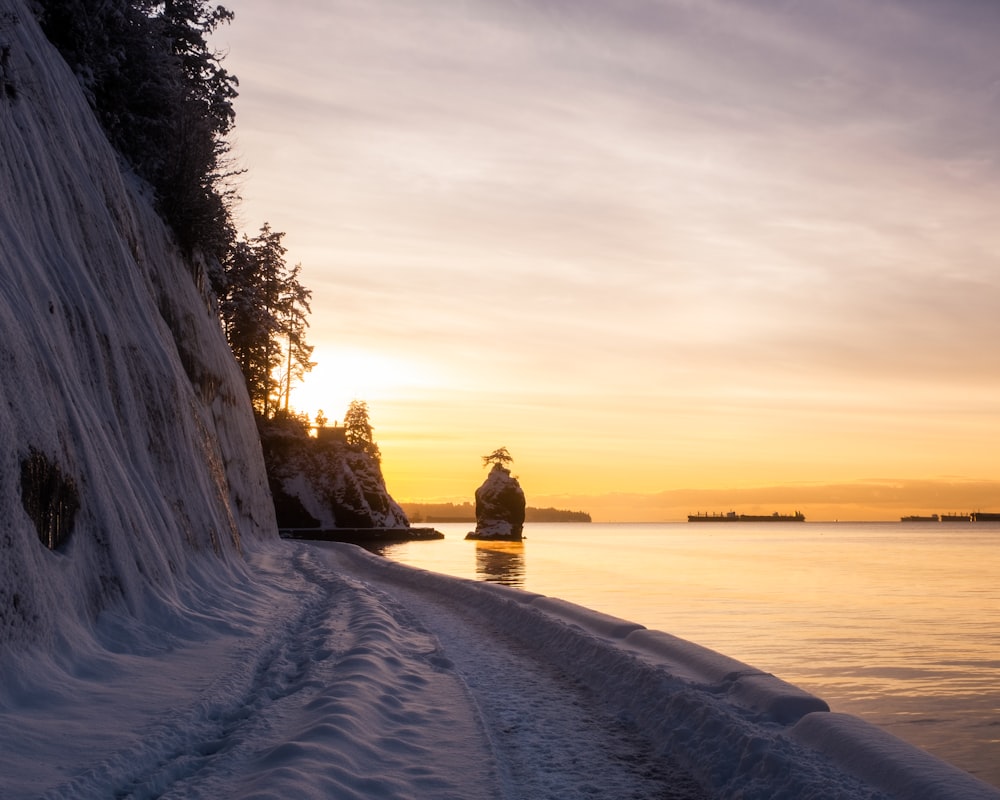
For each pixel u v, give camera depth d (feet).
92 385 40.32
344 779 19.15
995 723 46.57
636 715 28.78
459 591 70.13
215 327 103.09
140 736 21.77
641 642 39.29
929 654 70.85
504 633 50.26
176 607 38.91
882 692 54.85
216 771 19.67
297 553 110.83
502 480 327.47
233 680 29.09
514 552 259.80
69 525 31.86
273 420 271.49
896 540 535.19
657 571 185.78
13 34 46.57
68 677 26.30
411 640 43.09
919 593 137.59
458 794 19.39
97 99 70.74
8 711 22.43
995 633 85.81
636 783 21.81
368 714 25.50
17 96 43.19
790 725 24.52
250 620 43.34
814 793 18.34
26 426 29.30
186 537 50.49
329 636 40.91
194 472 56.65
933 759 19.13
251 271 173.99
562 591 126.00
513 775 22.25
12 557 25.93
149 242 74.79
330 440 290.56
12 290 33.35
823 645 75.46
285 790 17.28
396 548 238.48
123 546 36.24
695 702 26.55
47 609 27.35
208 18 107.04
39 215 40.81
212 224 87.45
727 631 84.38
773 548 372.99
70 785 17.85
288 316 209.97
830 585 152.76
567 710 30.19
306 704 26.66
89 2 63.82
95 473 35.29
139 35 74.38
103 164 56.75
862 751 20.13
